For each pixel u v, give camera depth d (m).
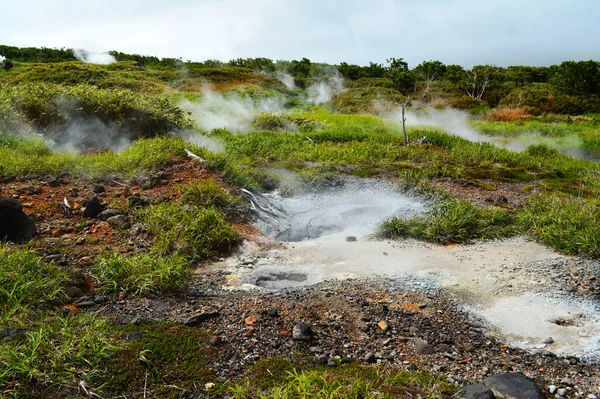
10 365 2.69
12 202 4.65
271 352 3.29
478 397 2.75
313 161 9.47
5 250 4.03
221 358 3.18
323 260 5.17
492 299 4.27
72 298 3.78
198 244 5.06
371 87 33.50
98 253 4.58
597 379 3.13
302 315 3.82
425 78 37.50
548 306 4.14
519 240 5.85
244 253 5.28
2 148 7.31
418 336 3.61
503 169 9.84
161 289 4.07
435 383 2.93
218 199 6.09
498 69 42.84
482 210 6.59
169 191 6.25
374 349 3.40
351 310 3.95
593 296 4.33
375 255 5.31
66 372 2.76
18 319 3.23
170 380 2.91
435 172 8.89
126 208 5.60
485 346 3.51
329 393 2.70
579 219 5.97
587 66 35.25
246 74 33.59
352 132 13.38
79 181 6.28
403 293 4.34
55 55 38.72
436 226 5.93
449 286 4.51
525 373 3.18
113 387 2.78
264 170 8.36
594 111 30.66
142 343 3.18
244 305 3.94
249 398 2.80
